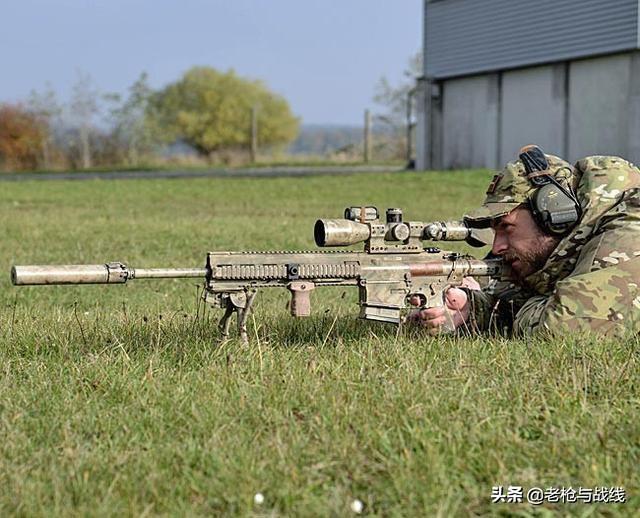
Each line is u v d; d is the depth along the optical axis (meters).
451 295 6.27
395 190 27.39
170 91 69.62
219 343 5.90
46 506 3.76
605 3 30.31
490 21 34.91
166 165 56.56
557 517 3.76
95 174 43.84
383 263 5.91
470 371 5.29
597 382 5.07
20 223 18.34
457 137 37.62
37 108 56.03
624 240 5.98
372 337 6.28
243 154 68.25
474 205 22.58
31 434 4.57
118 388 5.16
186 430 4.54
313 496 3.83
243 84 70.19
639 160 29.75
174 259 12.98
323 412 4.65
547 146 33.31
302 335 6.60
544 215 6.12
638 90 29.78
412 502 3.75
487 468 4.06
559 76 32.59
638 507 3.81
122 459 4.14
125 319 7.05
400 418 4.55
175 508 3.74
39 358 5.98
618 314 5.88
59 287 10.52
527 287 6.45
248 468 4.02
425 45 38.12
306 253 5.71
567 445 4.28
